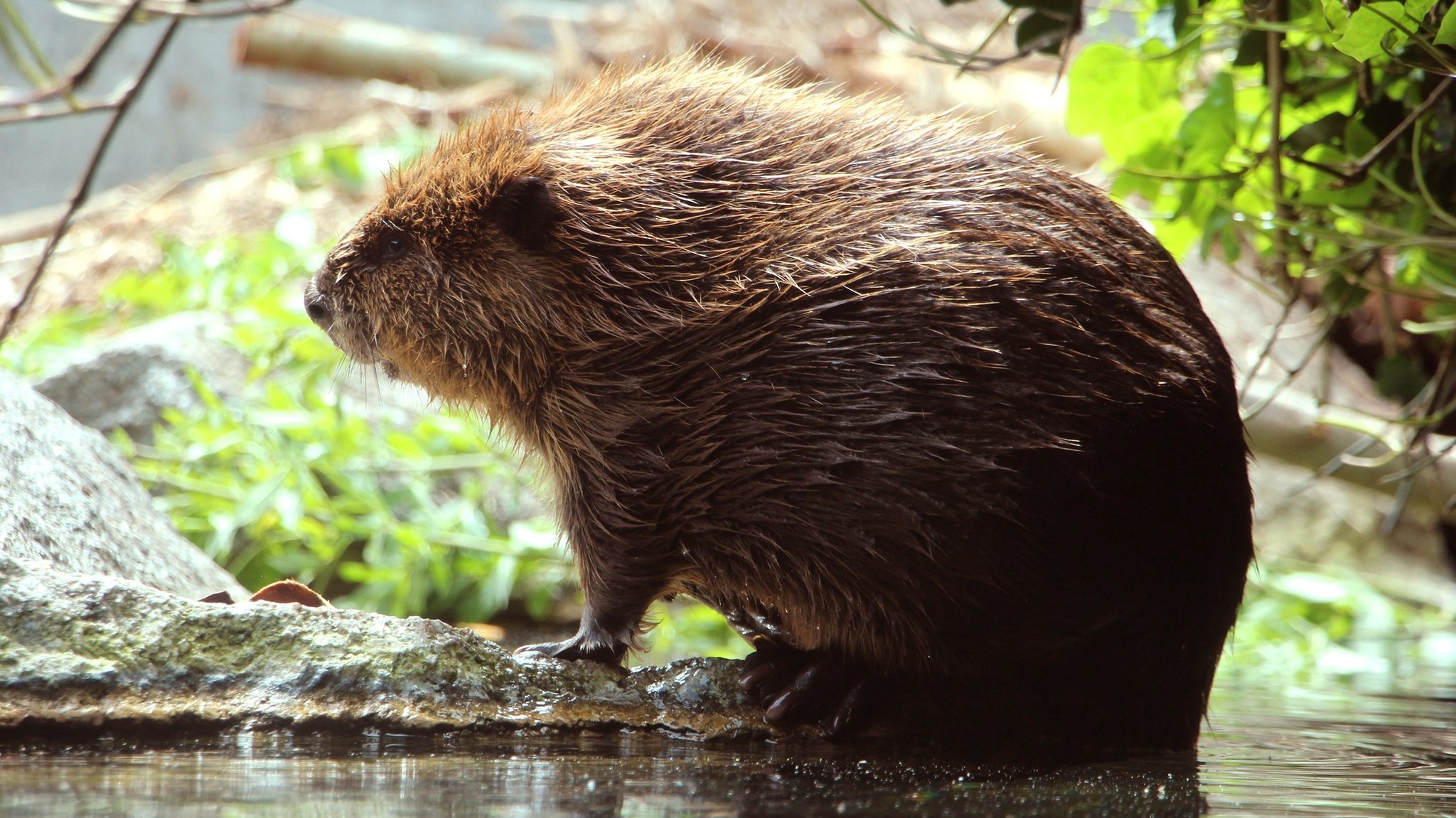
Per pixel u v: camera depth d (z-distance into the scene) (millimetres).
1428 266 6762
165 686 4633
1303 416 10492
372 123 17156
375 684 4805
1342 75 6547
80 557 5637
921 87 15656
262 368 10664
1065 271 5109
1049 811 3963
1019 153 5578
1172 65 6812
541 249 5570
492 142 5938
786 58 16328
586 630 5633
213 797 3738
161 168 21875
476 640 5129
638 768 4410
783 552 5199
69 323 13148
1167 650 5312
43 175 21609
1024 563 4938
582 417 5508
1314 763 5156
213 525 9922
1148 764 4980
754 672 5355
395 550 10266
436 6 22453
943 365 4949
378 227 5930
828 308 5121
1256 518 12836
